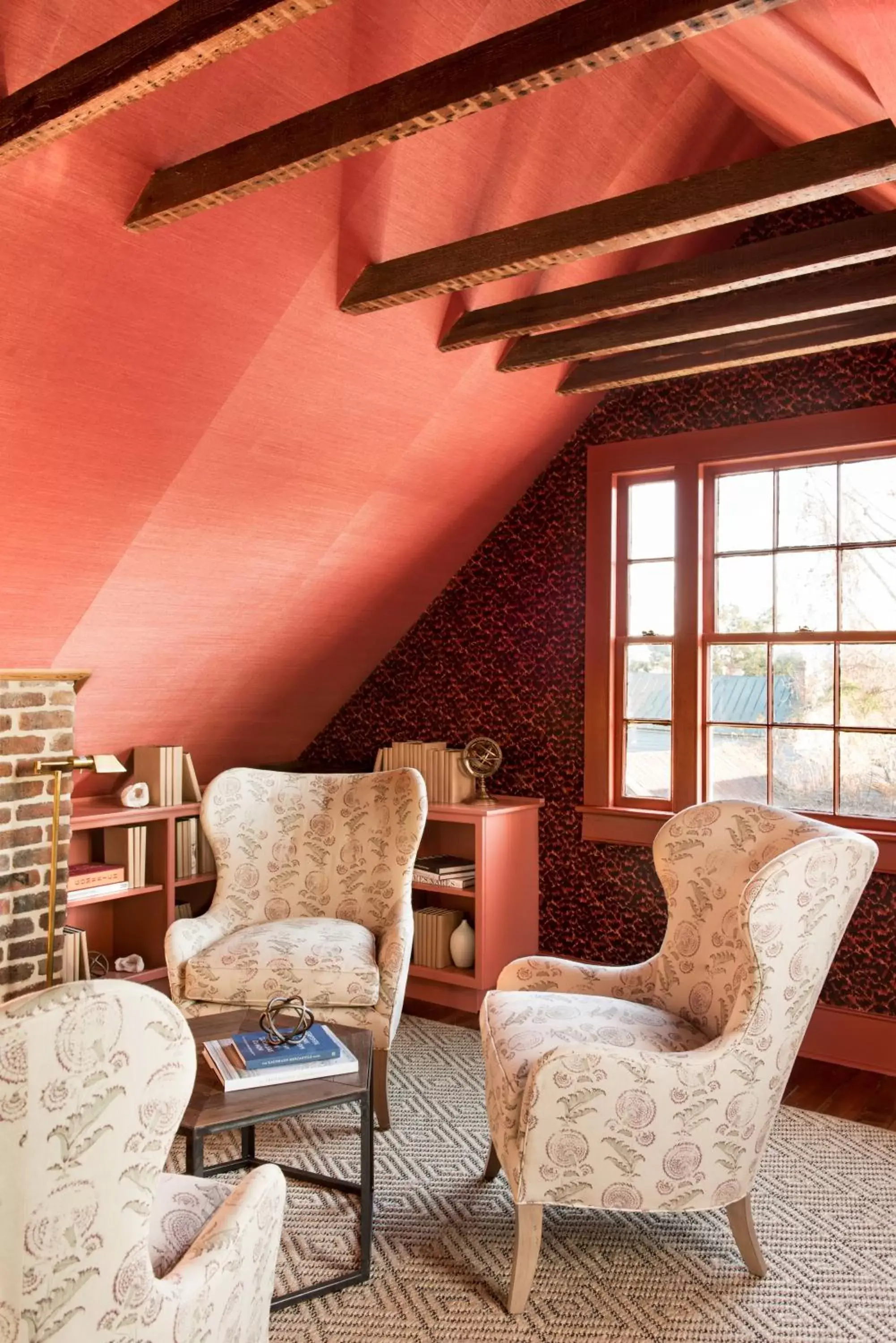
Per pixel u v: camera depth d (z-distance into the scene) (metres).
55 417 2.77
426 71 1.97
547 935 4.68
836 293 2.99
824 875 2.35
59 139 2.15
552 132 3.01
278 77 2.36
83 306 2.56
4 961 3.48
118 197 2.38
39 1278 1.24
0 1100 1.17
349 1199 2.78
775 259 2.76
